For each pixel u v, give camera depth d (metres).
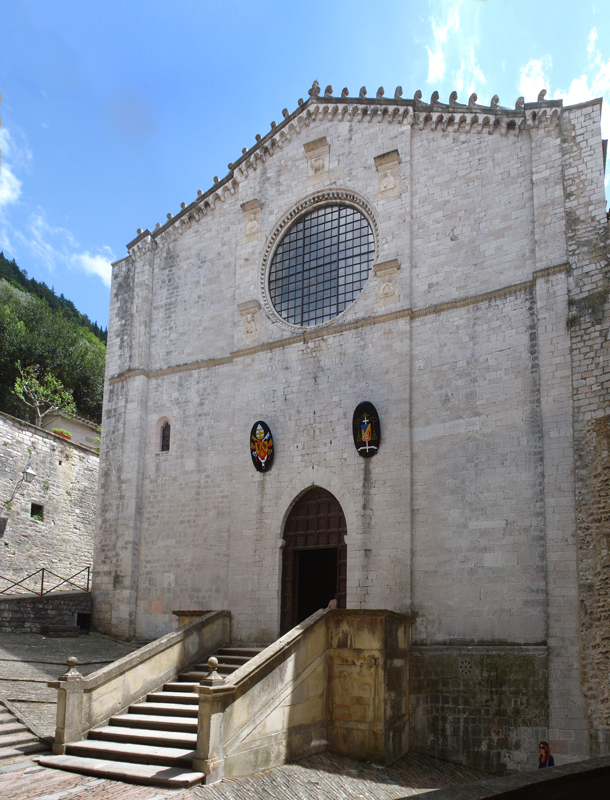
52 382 46.50
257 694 13.48
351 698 15.62
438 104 21.62
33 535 31.52
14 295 56.91
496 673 16.58
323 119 24.14
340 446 20.77
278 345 22.91
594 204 18.11
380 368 20.59
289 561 21.17
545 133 19.31
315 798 12.65
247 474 22.47
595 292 17.55
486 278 19.61
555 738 15.47
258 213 24.91
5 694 16.12
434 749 16.75
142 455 25.69
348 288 22.44
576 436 17.00
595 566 15.97
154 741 13.40
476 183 20.45
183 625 20.06
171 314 26.70
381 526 19.34
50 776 12.05
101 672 14.65
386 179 22.03
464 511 18.31
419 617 18.17
